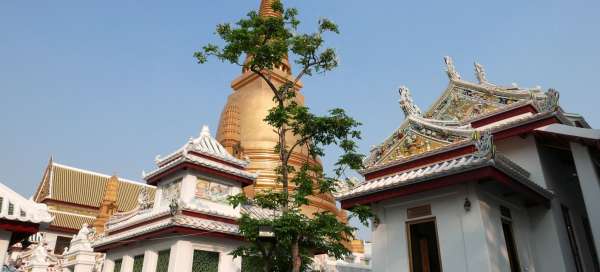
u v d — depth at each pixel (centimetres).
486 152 1167
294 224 970
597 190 1266
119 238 2077
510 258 1320
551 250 1385
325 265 2817
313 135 1107
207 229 1856
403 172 1434
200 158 2073
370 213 1063
